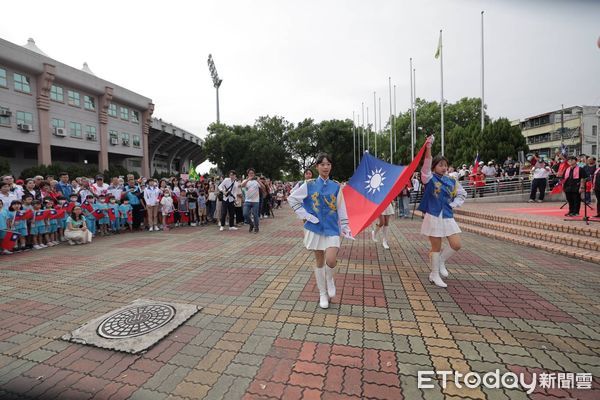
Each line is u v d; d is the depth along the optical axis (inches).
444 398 88.7
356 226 202.2
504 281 187.8
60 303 160.6
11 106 1058.7
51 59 1155.3
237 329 130.3
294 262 238.5
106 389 94.3
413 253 265.3
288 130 1895.9
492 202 597.0
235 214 482.3
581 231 273.4
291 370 102.3
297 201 148.6
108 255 269.7
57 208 339.9
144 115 1696.6
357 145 1859.0
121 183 447.5
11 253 283.7
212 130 1729.8
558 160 637.9
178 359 109.3
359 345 117.0
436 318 138.5
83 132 1328.7
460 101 1830.7
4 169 836.6
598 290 171.6
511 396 89.1
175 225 467.2
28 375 101.6
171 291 176.1
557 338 120.6
